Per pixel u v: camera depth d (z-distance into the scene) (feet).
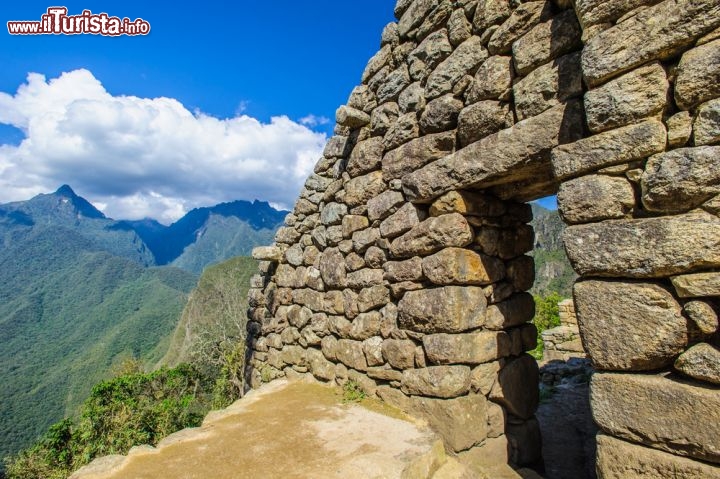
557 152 7.89
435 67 12.31
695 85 6.15
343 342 15.78
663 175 6.33
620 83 6.93
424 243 11.85
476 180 10.37
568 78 8.43
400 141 13.32
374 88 15.20
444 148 11.75
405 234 12.66
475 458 10.87
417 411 11.89
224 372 42.32
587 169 7.41
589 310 7.12
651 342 6.35
